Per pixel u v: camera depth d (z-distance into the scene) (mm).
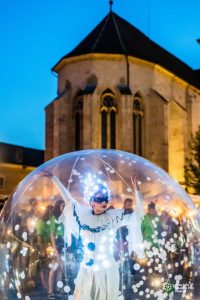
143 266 6395
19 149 62969
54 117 39656
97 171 7184
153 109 40469
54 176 7203
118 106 38750
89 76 39156
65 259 6410
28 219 6891
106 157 7426
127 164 7352
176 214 6980
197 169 37281
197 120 48344
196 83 50219
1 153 60344
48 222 6684
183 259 6711
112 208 6574
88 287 6270
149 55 42969
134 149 39875
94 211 6465
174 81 44750
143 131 40344
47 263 6488
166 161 39719
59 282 6379
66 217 6551
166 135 39875
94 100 38062
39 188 7234
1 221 7277
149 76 41031
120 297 6277
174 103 43656
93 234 6375
